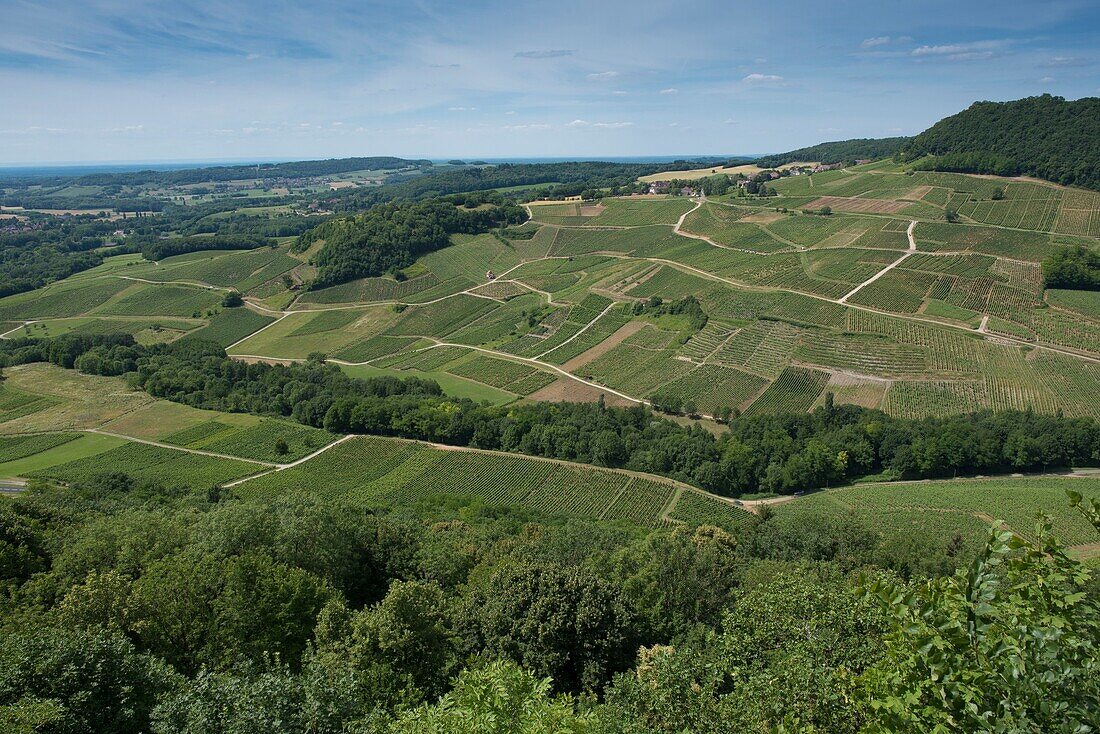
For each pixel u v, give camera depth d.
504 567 45.69
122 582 37.16
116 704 25.88
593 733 22.58
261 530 49.06
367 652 34.78
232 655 34.41
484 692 22.47
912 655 12.38
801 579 34.50
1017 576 12.52
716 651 33.12
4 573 46.16
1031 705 11.23
